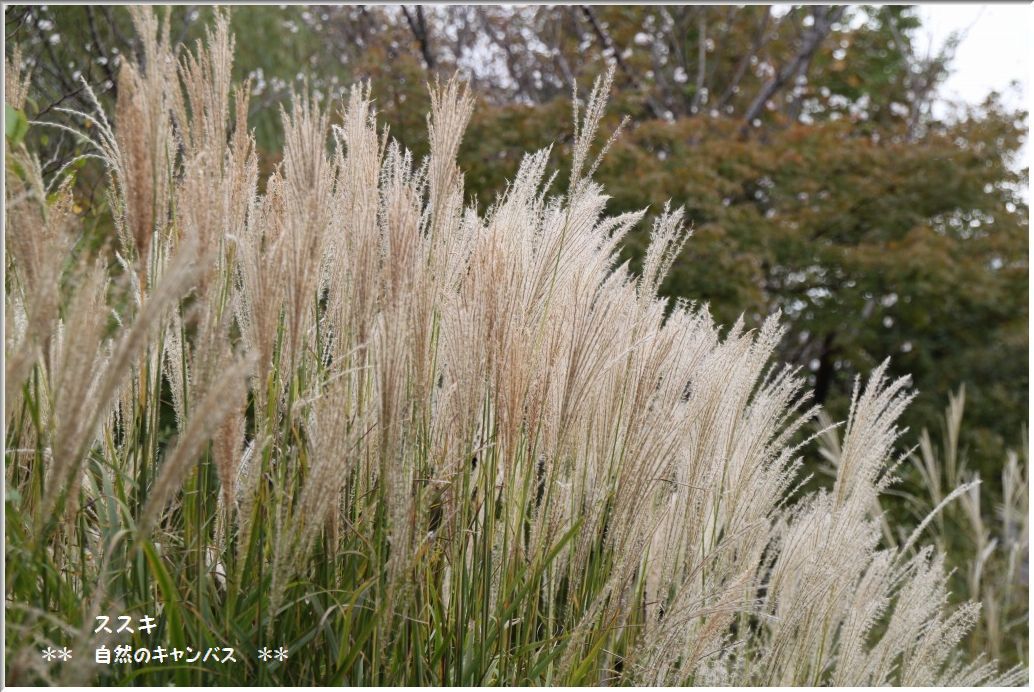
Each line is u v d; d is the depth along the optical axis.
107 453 1.93
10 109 1.66
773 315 2.25
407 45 10.71
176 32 4.57
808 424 8.16
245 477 1.77
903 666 2.60
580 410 1.95
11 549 1.49
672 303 7.80
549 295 1.87
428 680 1.77
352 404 1.86
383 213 1.77
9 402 1.76
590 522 1.90
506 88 13.00
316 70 8.05
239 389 1.36
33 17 3.86
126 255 1.75
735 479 2.29
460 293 1.79
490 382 1.83
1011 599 5.27
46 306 1.40
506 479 1.84
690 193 8.02
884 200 9.98
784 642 2.32
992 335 9.80
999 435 9.59
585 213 1.86
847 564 2.34
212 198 1.56
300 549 1.52
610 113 8.61
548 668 1.82
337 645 1.70
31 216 1.54
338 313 1.89
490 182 7.60
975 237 10.32
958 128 10.88
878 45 14.95
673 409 1.98
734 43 13.57
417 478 1.77
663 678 1.99
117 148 1.69
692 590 2.15
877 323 10.12
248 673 1.60
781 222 9.38
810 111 14.91
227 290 1.75
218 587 1.80
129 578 1.64
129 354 1.32
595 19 12.73
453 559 1.78
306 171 1.61
